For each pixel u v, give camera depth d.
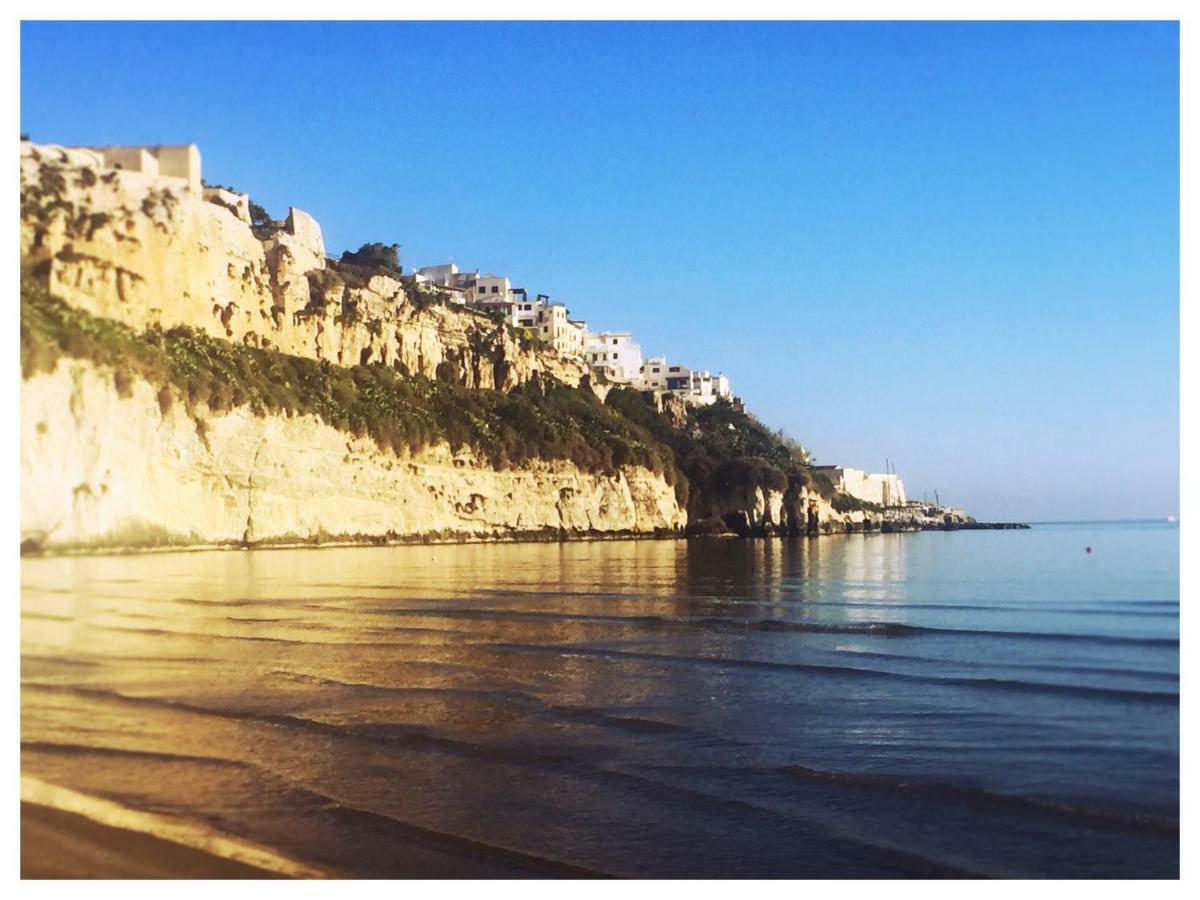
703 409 164.25
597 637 30.53
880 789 14.94
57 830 12.77
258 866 11.66
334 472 77.94
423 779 15.27
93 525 45.91
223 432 64.44
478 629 31.92
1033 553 76.12
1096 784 14.96
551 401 117.38
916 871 11.84
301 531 73.06
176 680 22.22
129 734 17.47
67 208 47.00
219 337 70.19
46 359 42.69
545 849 12.48
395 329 98.81
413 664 24.95
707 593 46.25
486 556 76.50
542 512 104.31
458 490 94.50
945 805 14.19
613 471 114.75
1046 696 21.06
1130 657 25.39
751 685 22.73
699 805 14.20
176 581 42.09
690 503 131.75
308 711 19.45
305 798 14.24
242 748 16.73
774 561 75.19
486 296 150.50
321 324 87.44
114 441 48.69
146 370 53.47
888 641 29.61
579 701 20.92
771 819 13.60
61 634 27.59
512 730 18.31
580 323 166.12
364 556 69.25
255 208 89.56
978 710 19.94
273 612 34.84
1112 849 12.47
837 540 126.50
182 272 63.69
